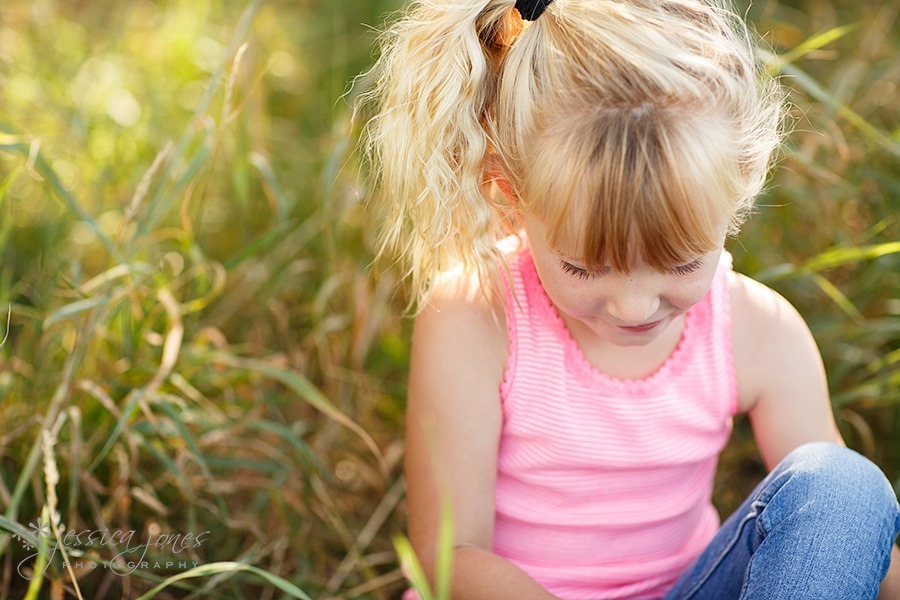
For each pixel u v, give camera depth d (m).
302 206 2.44
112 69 2.76
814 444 1.33
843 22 2.79
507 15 1.35
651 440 1.45
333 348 2.16
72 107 2.34
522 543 1.52
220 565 1.27
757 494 1.33
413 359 1.50
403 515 2.04
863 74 2.43
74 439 1.62
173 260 2.24
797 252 2.20
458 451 1.46
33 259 2.29
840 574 1.21
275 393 2.15
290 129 2.77
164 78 2.76
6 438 1.65
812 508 1.25
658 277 1.22
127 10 3.15
